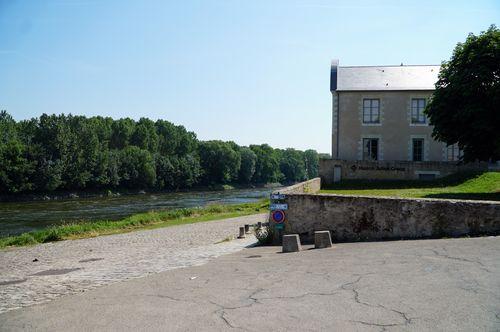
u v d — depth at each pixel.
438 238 11.41
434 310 5.66
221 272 9.50
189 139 130.12
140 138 117.38
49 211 50.06
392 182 33.91
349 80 40.03
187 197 79.12
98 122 109.56
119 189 92.69
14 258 18.14
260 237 15.13
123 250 18.33
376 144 38.84
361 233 13.01
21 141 78.38
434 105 25.06
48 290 9.34
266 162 146.38
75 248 20.55
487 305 5.70
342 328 5.29
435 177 34.56
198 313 6.29
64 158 81.19
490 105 22.92
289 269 9.02
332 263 9.24
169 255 14.66
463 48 24.53
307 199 13.90
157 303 7.04
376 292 6.63
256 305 6.46
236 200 68.75
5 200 69.50
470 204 11.32
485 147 23.72
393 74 40.62
